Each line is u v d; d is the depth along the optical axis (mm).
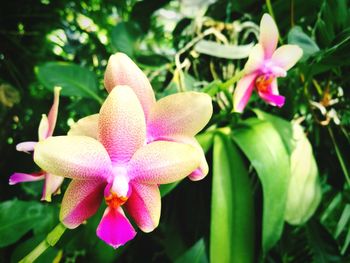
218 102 193
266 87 163
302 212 180
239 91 159
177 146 109
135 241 210
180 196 204
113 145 110
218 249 157
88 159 108
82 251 182
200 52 204
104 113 107
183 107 116
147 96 118
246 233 161
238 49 193
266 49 156
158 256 213
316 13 210
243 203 165
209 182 200
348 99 205
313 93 209
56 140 103
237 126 187
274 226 156
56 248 181
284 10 207
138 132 109
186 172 111
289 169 164
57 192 137
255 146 168
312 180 185
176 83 196
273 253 202
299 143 189
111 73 117
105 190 115
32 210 189
